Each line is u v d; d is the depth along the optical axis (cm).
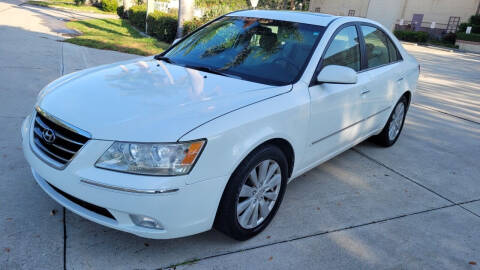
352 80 316
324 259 281
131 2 2378
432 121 677
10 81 620
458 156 519
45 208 305
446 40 3045
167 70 330
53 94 283
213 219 257
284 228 314
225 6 1566
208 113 251
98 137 230
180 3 1259
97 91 276
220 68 338
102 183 225
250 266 265
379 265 282
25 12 1886
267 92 294
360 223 333
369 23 436
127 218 234
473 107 812
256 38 366
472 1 3038
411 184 421
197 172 235
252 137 262
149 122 237
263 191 291
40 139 262
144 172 226
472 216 365
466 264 294
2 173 347
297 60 334
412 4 3475
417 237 321
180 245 279
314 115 323
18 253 254
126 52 1015
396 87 471
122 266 253
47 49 913
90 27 1602
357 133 418
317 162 365
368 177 428
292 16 385
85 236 278
